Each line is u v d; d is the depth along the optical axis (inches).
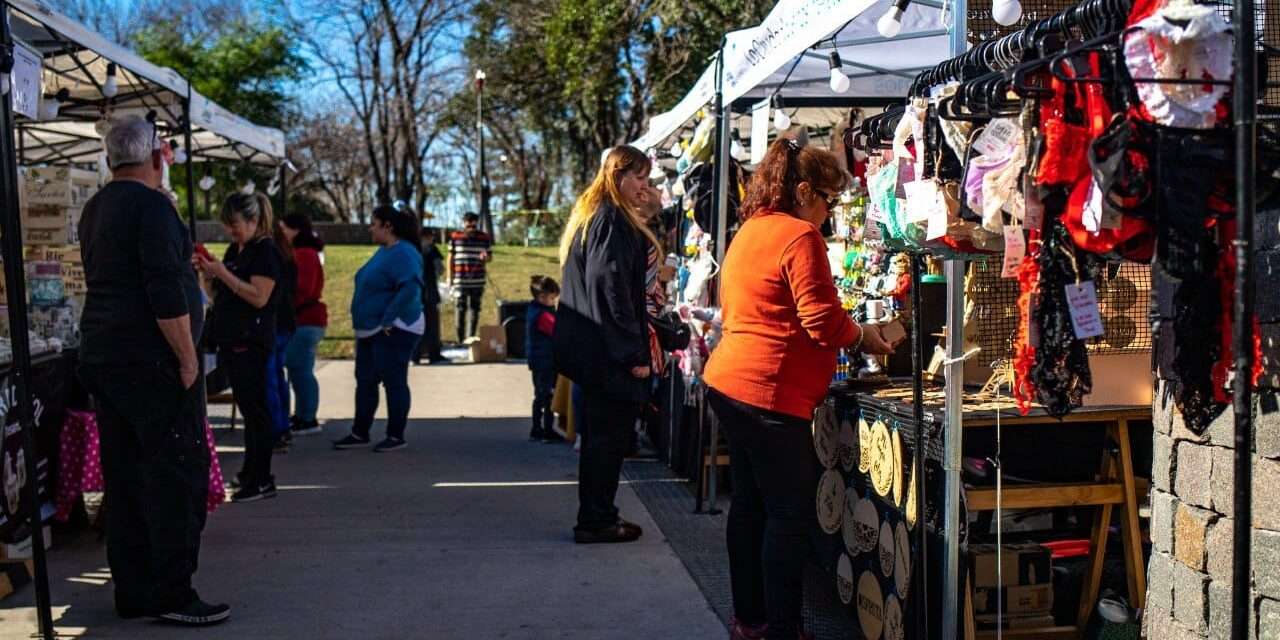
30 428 152.1
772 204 140.6
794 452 138.5
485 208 1311.5
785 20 166.1
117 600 164.6
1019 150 92.5
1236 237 72.0
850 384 162.6
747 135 318.0
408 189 1465.3
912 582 134.0
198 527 164.2
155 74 243.4
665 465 286.2
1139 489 141.2
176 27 1528.1
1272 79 107.5
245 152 375.9
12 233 146.3
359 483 264.7
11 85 145.3
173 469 158.4
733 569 152.5
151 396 155.3
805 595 175.2
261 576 188.5
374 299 305.4
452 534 216.5
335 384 464.8
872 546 148.6
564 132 1355.8
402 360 307.4
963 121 103.8
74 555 202.1
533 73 1298.0
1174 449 108.5
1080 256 90.7
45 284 225.0
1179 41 76.9
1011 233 94.1
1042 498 135.4
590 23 1021.2
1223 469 100.4
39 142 337.7
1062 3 132.3
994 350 138.7
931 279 165.3
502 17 1270.9
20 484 188.1
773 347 136.7
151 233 151.7
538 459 296.2
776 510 140.5
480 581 185.5
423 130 1499.8
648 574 189.2
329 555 201.6
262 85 1547.7
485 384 458.3
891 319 165.3
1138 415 134.3
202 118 279.0
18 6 177.0
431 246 533.0
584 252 197.2
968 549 137.3
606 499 209.5
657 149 313.1
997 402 132.6
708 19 900.6
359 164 1659.7
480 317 708.0
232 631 160.6
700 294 231.0
